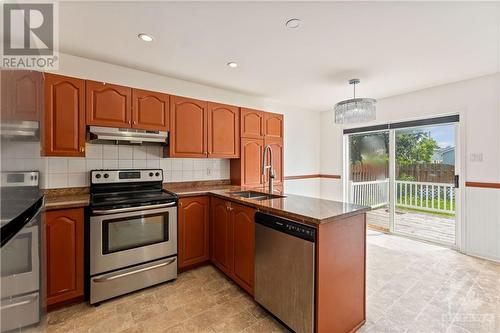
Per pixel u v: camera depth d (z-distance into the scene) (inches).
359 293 68.4
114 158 106.3
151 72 113.0
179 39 82.7
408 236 147.9
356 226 67.7
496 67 105.6
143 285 87.2
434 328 67.1
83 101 87.6
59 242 75.6
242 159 131.6
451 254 120.8
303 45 86.4
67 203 76.6
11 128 32.7
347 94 147.9
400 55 93.9
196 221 104.6
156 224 91.1
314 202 79.8
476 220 118.4
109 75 103.3
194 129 114.2
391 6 64.4
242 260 85.1
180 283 93.3
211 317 72.8
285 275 65.4
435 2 62.7
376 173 171.0
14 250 33.8
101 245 79.7
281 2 63.1
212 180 135.8
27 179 39.5
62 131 84.0
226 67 106.9
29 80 41.1
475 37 80.0
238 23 73.0
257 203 78.2
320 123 198.7
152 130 102.0
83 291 79.7
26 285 38.5
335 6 64.7
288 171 177.2
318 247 57.3
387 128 153.9
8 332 32.0
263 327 68.4
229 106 126.8
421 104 137.6
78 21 71.6
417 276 97.8
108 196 92.9
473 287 88.7
